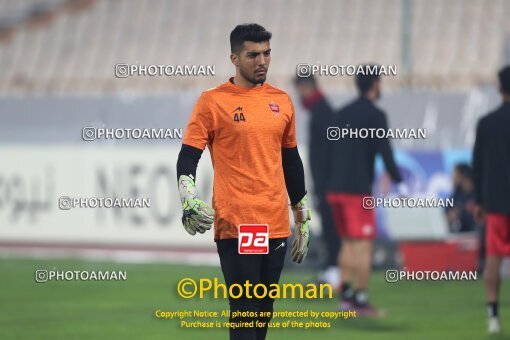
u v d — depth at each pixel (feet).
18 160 170.19
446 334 92.12
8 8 228.02
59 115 169.58
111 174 165.17
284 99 62.85
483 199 94.89
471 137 154.61
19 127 171.63
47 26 221.46
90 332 92.07
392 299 116.37
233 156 61.21
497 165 93.61
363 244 105.70
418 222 129.08
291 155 64.44
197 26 212.64
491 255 92.89
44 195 168.66
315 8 213.46
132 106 166.40
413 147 155.84
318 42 206.08
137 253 162.61
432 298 117.08
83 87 197.36
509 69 94.43
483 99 155.94
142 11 218.18
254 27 61.41
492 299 92.84
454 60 199.00
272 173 61.57
